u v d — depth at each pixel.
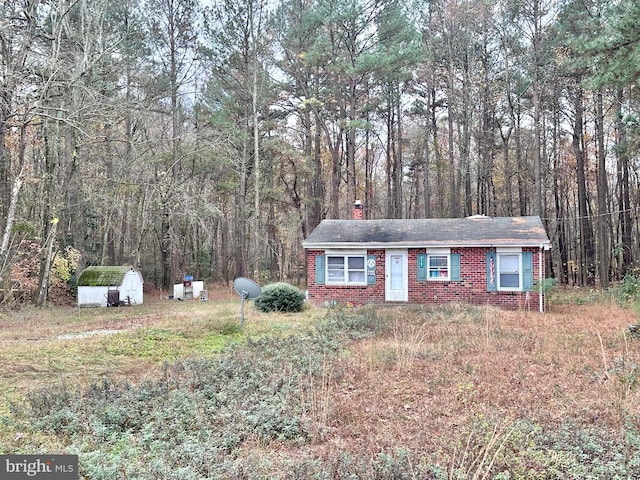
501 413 6.32
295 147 34.66
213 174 33.38
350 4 27.62
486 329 12.37
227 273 39.34
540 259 19.42
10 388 7.80
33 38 16.38
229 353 10.32
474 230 21.11
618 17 13.61
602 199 26.66
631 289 20.23
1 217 20.91
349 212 32.91
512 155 36.62
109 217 29.48
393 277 20.92
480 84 32.28
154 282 36.25
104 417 6.04
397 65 27.88
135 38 25.05
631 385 7.24
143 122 25.12
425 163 38.47
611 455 4.85
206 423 5.95
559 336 11.66
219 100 30.09
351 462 4.64
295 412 6.32
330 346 10.93
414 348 10.06
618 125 25.30
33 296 23.17
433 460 4.82
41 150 23.38
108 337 12.70
